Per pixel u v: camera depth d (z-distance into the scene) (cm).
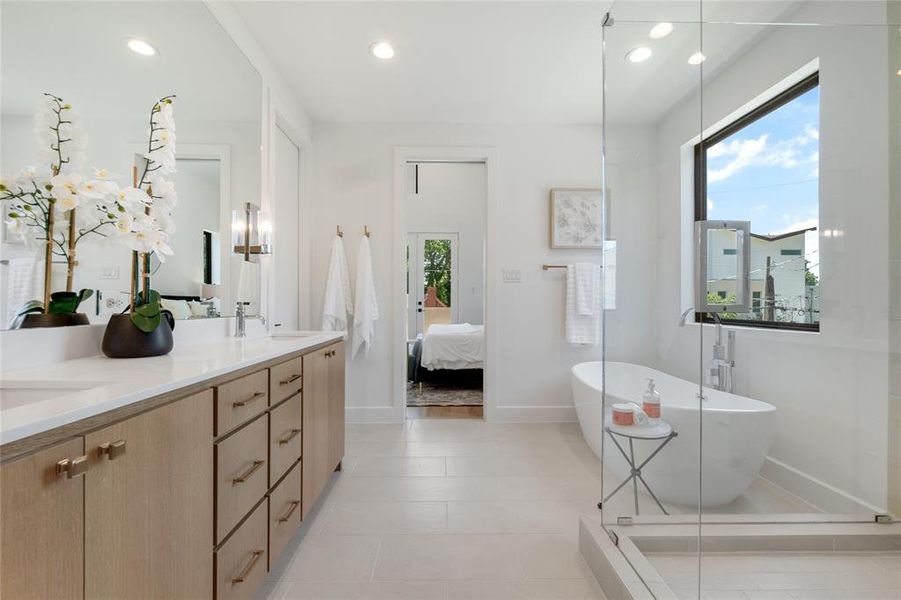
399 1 189
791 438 161
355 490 203
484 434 291
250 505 116
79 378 87
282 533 139
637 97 196
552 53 230
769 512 154
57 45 105
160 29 142
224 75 184
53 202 104
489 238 322
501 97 280
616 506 158
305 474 163
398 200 318
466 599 129
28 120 98
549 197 323
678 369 189
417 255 636
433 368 418
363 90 269
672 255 194
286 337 220
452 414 341
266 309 233
